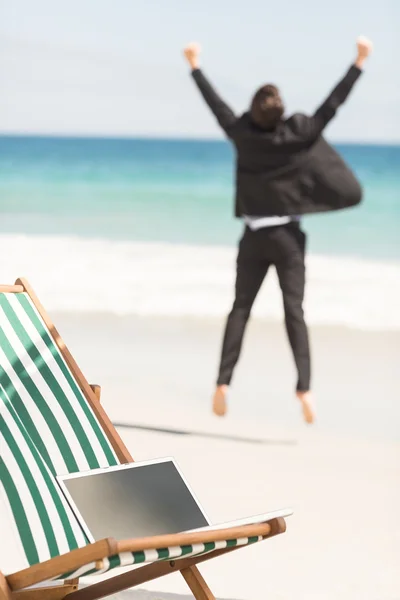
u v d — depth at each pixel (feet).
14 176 87.66
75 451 13.16
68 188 87.76
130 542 10.55
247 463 22.18
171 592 14.78
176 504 12.53
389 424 26.16
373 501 19.69
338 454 23.12
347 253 69.97
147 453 22.57
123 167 86.48
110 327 41.63
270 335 43.68
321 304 53.01
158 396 28.35
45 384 13.69
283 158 23.24
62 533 12.00
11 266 71.67
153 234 82.12
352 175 23.29
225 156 86.33
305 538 17.51
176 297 54.34
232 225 81.66
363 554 16.74
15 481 12.20
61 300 54.95
